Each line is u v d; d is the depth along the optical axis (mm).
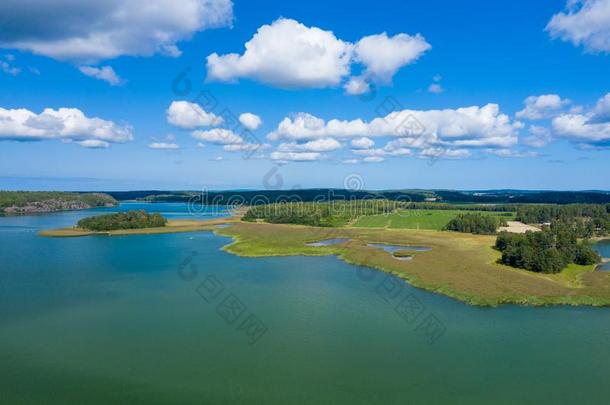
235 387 41312
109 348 49469
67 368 44906
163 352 48469
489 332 55031
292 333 53844
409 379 43000
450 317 60625
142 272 86500
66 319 58562
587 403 39156
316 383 42125
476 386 41844
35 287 74562
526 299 67625
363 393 40500
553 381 42875
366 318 59500
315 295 70375
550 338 53219
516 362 46781
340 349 49500
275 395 40031
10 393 40156
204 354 48000
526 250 90062
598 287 73938
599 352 49312
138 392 40406
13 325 56469
